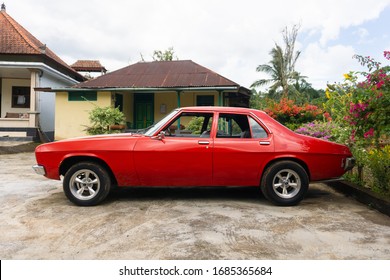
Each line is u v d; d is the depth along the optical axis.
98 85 15.87
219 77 15.61
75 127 16.23
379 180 5.49
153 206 5.30
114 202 5.54
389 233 4.12
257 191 6.45
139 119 17.97
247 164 5.31
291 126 13.57
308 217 4.76
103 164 5.46
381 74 5.04
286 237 3.96
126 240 3.86
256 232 4.12
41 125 17.48
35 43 18.73
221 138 5.40
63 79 19.61
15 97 19.27
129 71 17.55
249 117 5.54
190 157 5.29
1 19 18.62
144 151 5.27
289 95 31.20
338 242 3.82
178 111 5.59
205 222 4.50
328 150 5.38
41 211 5.01
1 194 6.16
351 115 5.71
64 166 5.55
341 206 5.39
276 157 5.30
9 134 16.67
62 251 3.56
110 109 14.46
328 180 5.48
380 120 5.06
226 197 5.95
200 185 5.45
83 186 5.36
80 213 4.91
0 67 16.53
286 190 5.39
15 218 4.67
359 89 5.54
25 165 10.27
